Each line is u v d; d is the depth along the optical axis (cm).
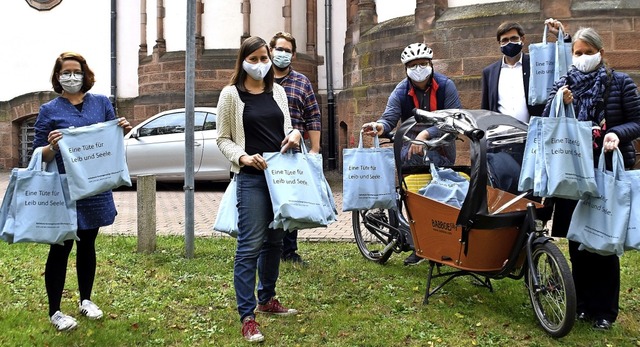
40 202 414
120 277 588
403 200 523
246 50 436
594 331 443
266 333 445
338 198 1134
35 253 682
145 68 1592
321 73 1603
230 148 432
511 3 1088
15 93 1778
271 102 447
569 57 555
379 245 680
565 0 1034
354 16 1347
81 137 418
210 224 887
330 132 1582
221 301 518
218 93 1509
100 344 423
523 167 425
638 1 1030
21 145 1792
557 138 408
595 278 453
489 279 561
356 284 566
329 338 438
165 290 548
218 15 1531
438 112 518
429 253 507
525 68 582
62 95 450
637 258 634
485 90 609
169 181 1260
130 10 1705
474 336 441
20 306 498
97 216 446
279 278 581
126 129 437
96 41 1725
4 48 1780
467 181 537
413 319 473
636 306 503
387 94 1193
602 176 412
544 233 452
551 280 437
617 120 437
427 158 582
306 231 818
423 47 579
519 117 582
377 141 575
